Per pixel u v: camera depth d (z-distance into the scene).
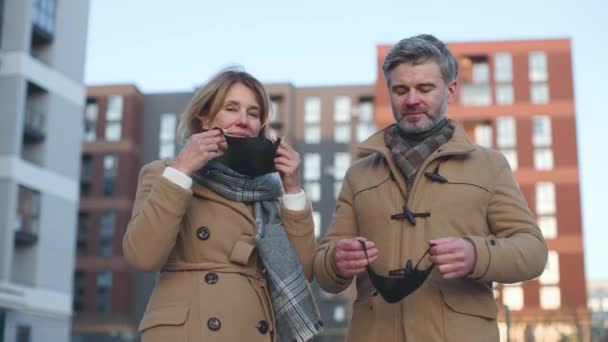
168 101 58.03
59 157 29.09
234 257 2.79
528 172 49.22
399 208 2.94
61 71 29.64
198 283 2.74
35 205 27.55
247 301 2.77
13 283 26.08
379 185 3.03
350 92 59.06
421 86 2.89
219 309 2.70
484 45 50.97
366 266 2.68
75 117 30.20
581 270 47.22
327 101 59.06
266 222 2.90
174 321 2.66
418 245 2.84
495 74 50.53
